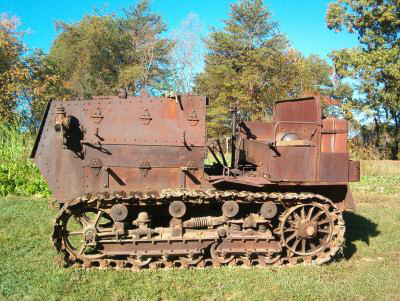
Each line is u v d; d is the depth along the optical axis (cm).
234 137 700
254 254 612
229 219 597
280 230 612
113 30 4222
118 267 575
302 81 3981
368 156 2231
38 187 1072
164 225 641
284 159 590
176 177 586
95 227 569
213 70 3447
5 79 2702
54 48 4344
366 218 933
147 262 577
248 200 589
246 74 3353
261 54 3384
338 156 610
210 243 589
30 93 2828
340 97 4053
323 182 605
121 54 4359
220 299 497
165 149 582
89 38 4075
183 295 498
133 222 581
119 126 578
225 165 625
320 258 630
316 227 614
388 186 1447
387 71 2717
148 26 4459
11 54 2844
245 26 3503
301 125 648
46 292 493
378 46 2902
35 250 638
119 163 575
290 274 579
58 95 3209
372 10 2869
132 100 584
